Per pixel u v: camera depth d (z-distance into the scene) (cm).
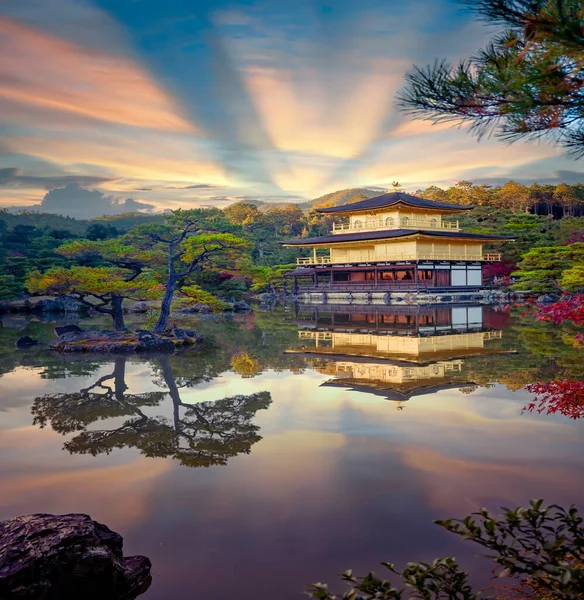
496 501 902
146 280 3059
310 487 980
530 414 1406
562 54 483
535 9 458
